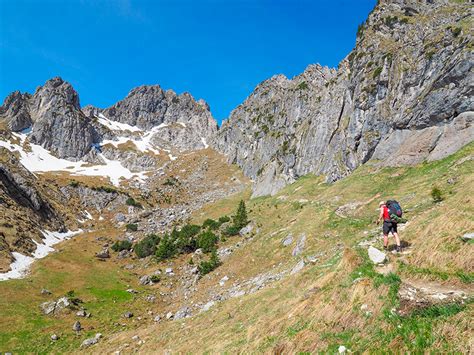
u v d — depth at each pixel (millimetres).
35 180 110125
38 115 170000
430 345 9492
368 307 12445
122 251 76625
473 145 40031
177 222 98000
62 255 70500
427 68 55062
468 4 62688
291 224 50781
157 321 42656
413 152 49688
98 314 45781
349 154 66688
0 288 49656
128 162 169875
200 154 189625
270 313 20516
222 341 20781
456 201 18547
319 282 17922
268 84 186000
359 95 68125
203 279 51656
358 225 37156
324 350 11891
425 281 12969
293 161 96938
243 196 111562
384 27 73375
